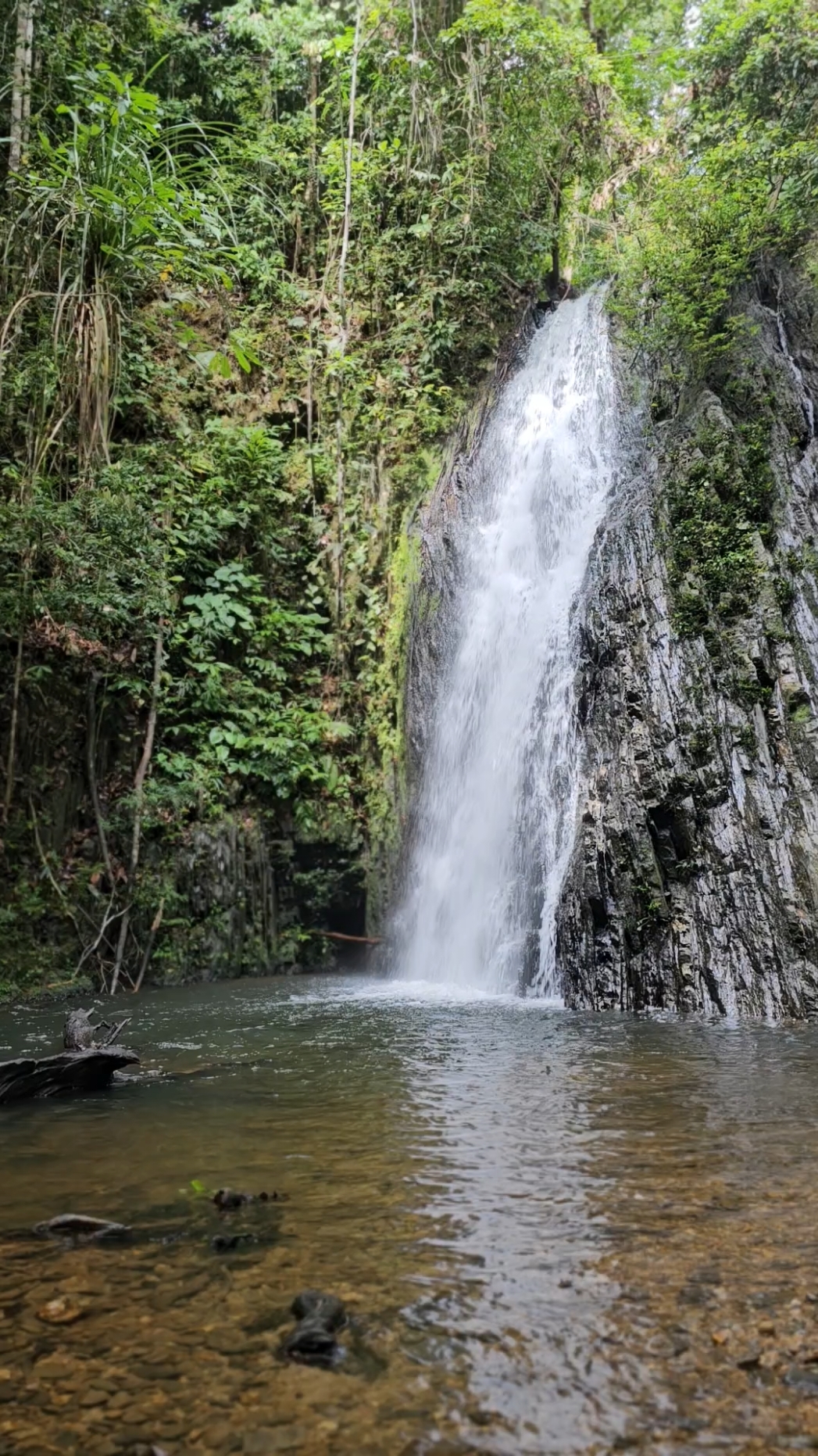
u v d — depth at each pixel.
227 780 10.32
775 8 10.78
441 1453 1.49
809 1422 1.56
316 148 14.37
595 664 7.76
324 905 10.53
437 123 13.45
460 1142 3.25
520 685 8.68
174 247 8.98
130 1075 4.61
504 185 13.59
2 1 11.23
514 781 8.30
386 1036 5.57
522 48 13.02
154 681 9.98
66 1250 2.34
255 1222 2.51
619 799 7.01
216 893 9.69
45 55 11.40
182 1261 2.26
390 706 10.75
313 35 14.79
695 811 6.65
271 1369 1.76
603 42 16.75
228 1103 3.98
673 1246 2.28
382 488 12.01
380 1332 1.88
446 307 13.20
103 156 8.40
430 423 12.29
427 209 13.62
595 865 6.88
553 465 10.19
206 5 15.68
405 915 9.55
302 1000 7.52
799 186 9.83
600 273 12.84
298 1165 3.03
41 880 8.94
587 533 9.03
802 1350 1.77
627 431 9.73
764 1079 4.12
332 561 11.86
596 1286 2.07
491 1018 6.18
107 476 8.95
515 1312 1.96
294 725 10.82
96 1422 1.60
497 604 9.62
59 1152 3.28
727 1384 1.67
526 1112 3.64
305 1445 1.52
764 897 6.15
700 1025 5.64
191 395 12.09
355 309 13.31
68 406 8.77
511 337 13.05
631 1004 6.44
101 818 9.36
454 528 10.98
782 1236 2.32
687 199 9.71
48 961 8.61
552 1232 2.39
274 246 13.86
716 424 8.27
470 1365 1.75
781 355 8.82
